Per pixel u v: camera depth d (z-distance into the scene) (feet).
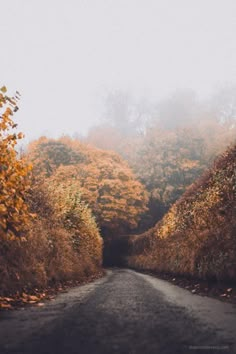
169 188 194.18
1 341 11.02
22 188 25.29
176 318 14.78
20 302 21.70
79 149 180.55
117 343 10.61
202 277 35.65
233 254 30.50
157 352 9.66
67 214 58.23
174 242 63.77
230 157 59.47
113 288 32.65
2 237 26.07
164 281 46.98
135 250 136.87
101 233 172.35
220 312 17.01
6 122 23.03
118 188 158.10
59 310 17.51
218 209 45.47
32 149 171.22
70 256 50.37
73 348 10.11
